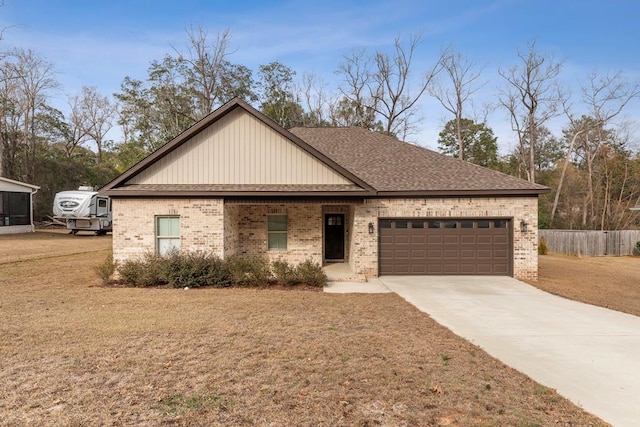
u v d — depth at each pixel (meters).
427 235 13.92
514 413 4.26
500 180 14.25
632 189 35.88
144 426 3.86
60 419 3.97
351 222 15.11
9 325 7.29
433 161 16.11
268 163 13.48
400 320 8.09
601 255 25.00
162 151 13.16
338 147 17.66
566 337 7.16
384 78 37.69
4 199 26.88
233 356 5.79
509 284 12.57
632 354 6.29
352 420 4.04
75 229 27.81
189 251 12.73
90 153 51.16
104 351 5.93
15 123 39.59
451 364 5.68
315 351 6.06
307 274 11.80
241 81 37.06
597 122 35.09
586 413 4.32
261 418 4.05
